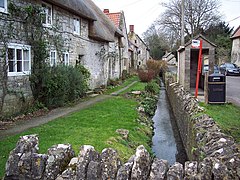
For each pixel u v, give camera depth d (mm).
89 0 26094
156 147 9281
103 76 22469
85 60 18312
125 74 32125
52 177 3875
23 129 8258
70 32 15609
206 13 47438
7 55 9898
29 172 3939
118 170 3746
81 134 7559
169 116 14688
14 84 10391
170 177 3615
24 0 11102
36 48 11508
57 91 12219
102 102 14078
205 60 16406
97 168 3770
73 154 4359
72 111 11492
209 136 5660
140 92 18297
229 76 30641
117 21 33812
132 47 46250
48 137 7160
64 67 13242
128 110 12008
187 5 46844
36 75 11516
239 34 39312
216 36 48875
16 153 4074
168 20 48781
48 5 12961
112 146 6668
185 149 8922
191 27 47344
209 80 10195
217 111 9078
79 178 3748
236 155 4191
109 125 8938
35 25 11453
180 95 12625
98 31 19938
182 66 15688
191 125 7539
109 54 24078
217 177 3473
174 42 50906
